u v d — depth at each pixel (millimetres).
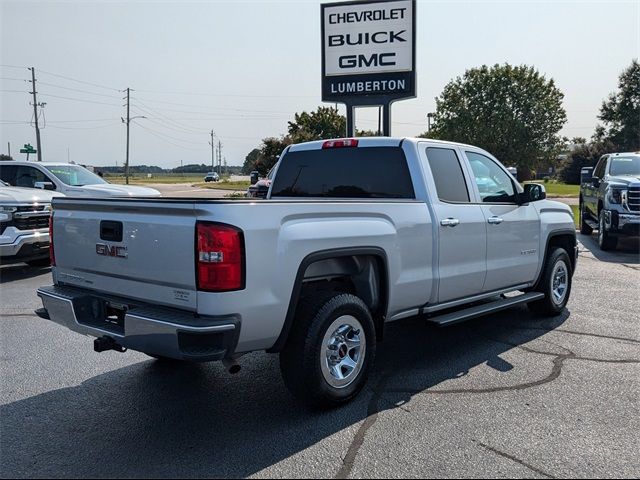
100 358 5539
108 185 13242
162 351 3688
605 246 13164
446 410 4258
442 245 5160
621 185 12523
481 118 58312
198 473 3365
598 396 4523
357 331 4395
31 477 3320
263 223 3734
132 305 4047
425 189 5148
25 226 9789
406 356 5586
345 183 5684
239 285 3600
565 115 58188
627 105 62625
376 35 16750
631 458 3531
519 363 5348
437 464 3459
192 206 3584
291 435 3855
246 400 4492
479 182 5941
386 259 4582
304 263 3959
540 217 6645
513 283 6312
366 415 4176
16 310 7520
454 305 5504
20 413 4242
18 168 12984
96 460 3523
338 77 17172
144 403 4434
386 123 16984
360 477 3314
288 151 6207
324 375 4117
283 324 3898
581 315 7191
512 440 3770
